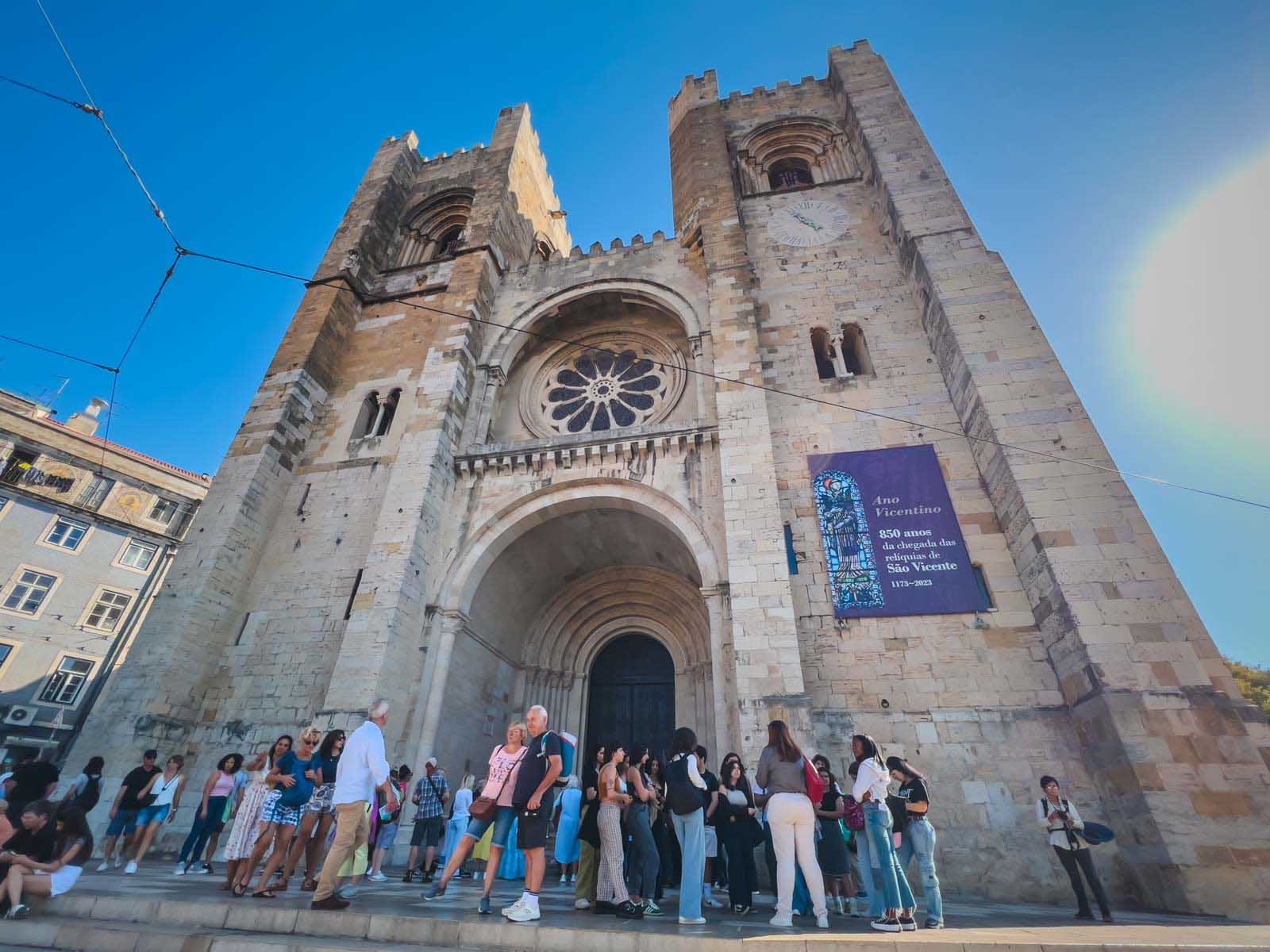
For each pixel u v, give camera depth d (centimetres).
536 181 3247
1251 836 970
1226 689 1090
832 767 1265
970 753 1241
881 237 2133
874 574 1469
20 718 3189
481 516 1775
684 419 1986
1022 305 1658
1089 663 1155
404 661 1543
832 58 2742
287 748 900
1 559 3334
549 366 2328
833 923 740
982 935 618
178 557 1725
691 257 2252
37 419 3553
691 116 2744
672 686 2055
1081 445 1397
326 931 612
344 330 2392
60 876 679
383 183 2930
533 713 721
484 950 570
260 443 1930
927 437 1642
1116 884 1081
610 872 725
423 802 1128
